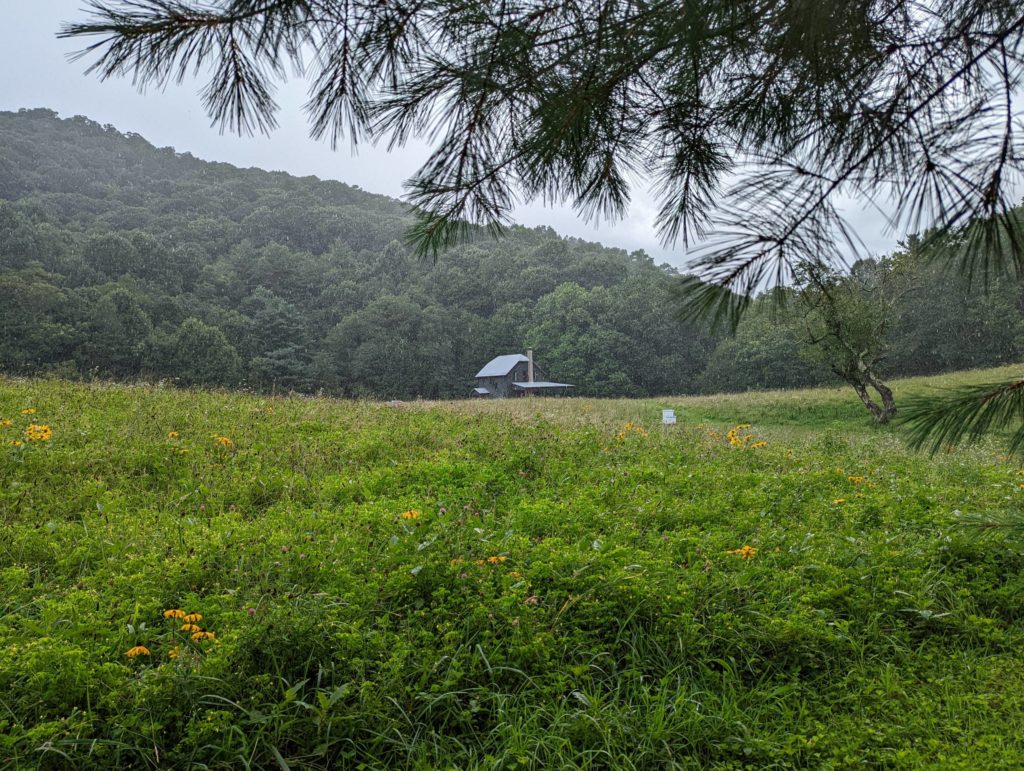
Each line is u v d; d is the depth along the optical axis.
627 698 3.26
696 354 74.31
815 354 20.86
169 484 6.70
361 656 3.29
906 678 3.56
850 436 15.55
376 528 5.43
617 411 25.17
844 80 1.70
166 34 1.55
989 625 3.96
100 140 191.50
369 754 2.82
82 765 2.58
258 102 1.75
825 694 3.45
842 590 4.21
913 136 1.54
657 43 1.76
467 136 2.11
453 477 7.36
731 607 4.01
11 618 3.73
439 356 80.94
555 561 4.27
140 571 4.38
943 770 2.74
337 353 79.88
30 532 5.04
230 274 103.38
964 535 4.86
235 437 8.65
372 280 101.56
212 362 63.41
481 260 101.69
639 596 3.87
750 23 1.64
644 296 75.12
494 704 3.13
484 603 3.76
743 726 3.06
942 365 51.03
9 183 137.12
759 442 10.78
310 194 166.75
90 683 2.90
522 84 1.94
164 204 147.88
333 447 8.45
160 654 3.35
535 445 8.97
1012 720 3.12
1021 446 2.02
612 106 2.04
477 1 1.73
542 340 77.38
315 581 4.15
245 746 2.71
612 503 6.56
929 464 9.10
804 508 6.45
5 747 2.51
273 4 1.54
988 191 1.43
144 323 64.62
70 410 9.02
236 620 3.49
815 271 1.65
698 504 6.52
